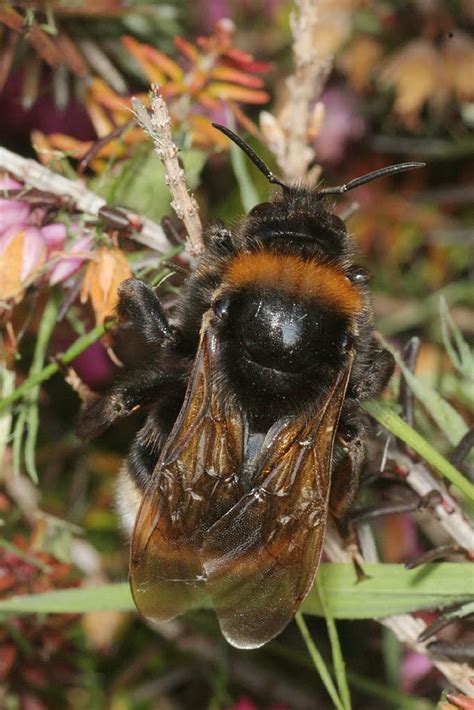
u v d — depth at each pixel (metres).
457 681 0.19
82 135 0.22
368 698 0.21
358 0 0.22
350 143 0.22
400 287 0.23
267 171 0.19
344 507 0.19
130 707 0.21
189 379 0.18
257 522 0.18
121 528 0.19
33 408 0.20
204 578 0.18
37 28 0.20
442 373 0.21
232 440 0.18
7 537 0.21
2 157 0.19
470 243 0.23
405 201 0.23
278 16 0.22
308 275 0.18
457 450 0.19
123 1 0.21
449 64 0.21
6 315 0.19
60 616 0.20
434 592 0.19
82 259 0.19
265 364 0.18
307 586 0.18
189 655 0.22
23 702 0.21
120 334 0.20
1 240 0.19
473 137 0.22
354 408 0.19
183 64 0.21
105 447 0.22
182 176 0.18
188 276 0.19
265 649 0.21
